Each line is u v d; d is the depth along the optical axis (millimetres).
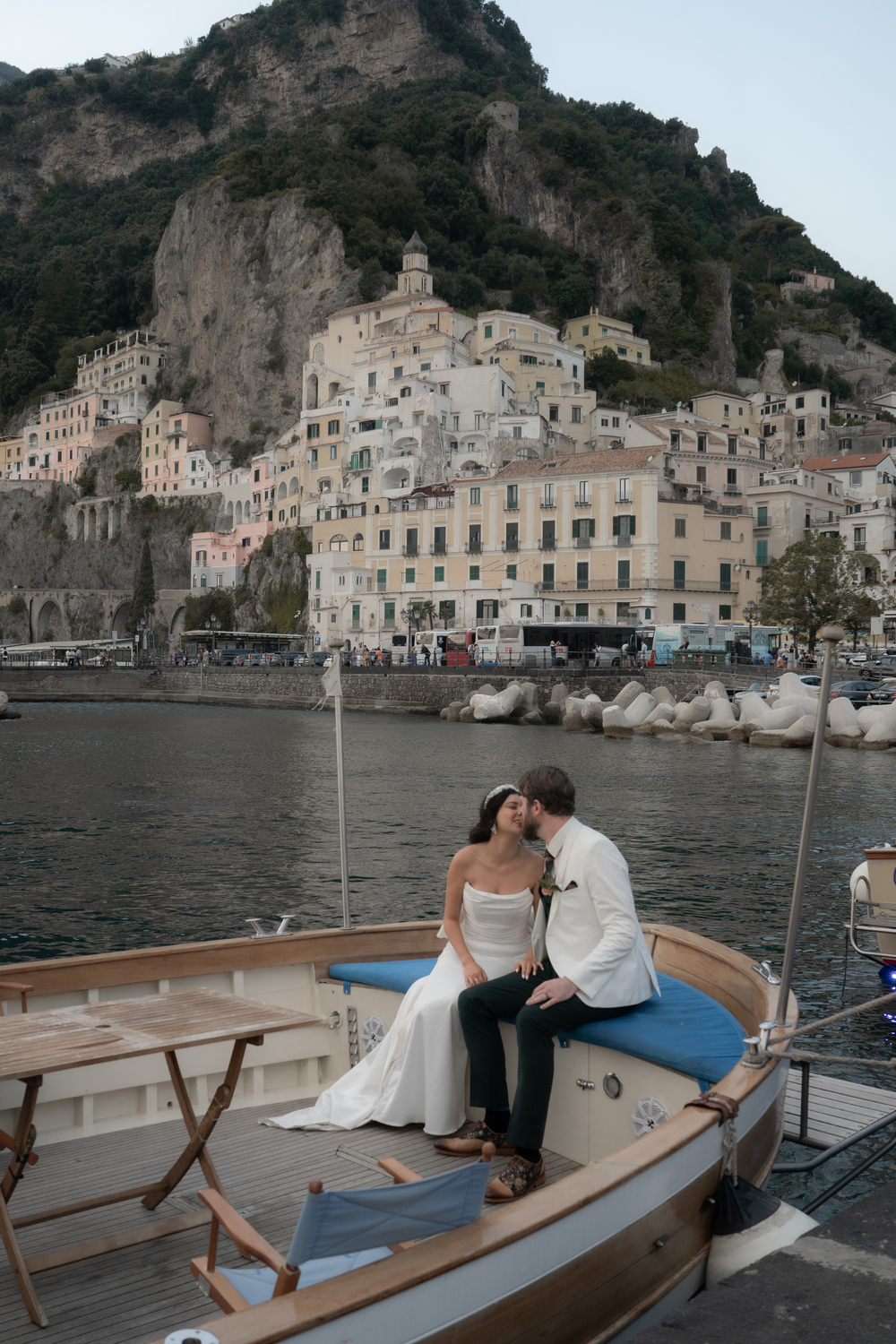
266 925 14719
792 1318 3736
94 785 31578
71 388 177000
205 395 156125
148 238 192125
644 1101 4750
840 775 32875
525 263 155750
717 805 26188
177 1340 2578
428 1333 2963
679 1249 3932
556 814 5074
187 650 117062
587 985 4746
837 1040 9766
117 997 5688
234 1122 5457
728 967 5648
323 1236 2889
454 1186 3113
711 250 180250
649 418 106250
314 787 30812
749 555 82812
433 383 107750
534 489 83750
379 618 90312
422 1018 5113
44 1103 5301
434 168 164375
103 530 148625
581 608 81688
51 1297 3846
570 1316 3420
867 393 168125
